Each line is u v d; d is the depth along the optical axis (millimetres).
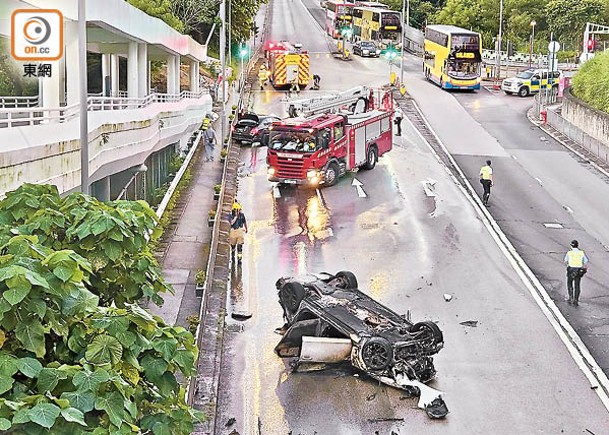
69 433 5414
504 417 15820
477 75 62531
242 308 21391
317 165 33844
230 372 17469
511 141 45531
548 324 20609
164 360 6930
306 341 17078
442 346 17297
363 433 15016
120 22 28922
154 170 34344
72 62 24750
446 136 46500
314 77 65625
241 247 24672
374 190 34438
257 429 15102
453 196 33688
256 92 64062
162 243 25547
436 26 69562
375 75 72375
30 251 6211
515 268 25031
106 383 5949
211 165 39375
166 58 49406
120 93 44906
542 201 33312
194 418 7340
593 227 29922
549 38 87375
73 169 17828
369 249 26672
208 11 68875
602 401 16625
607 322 20828
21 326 5863
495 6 92000
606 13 84375
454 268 24875
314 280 20562
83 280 7004
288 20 115812
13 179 13977
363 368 16875
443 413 15680
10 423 5141
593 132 43406
